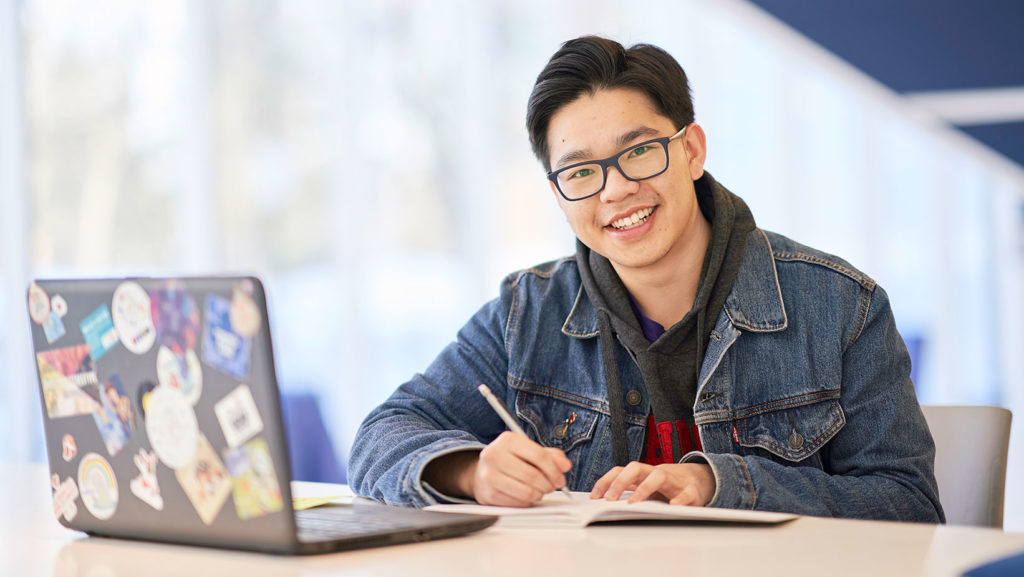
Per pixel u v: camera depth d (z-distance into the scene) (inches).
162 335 32.7
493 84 183.5
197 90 157.9
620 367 58.1
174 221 156.9
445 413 59.0
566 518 39.1
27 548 36.4
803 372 54.5
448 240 181.2
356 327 172.7
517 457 42.9
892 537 35.0
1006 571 35.4
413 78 179.6
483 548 34.0
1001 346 192.2
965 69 116.4
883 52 117.6
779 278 56.9
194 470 33.1
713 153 181.8
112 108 150.9
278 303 167.8
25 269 137.7
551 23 184.7
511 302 61.2
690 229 56.9
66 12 146.5
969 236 190.9
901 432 52.3
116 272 150.5
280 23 169.2
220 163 162.1
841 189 183.8
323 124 172.6
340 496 46.8
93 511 36.9
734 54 181.3
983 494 54.6
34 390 136.9
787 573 29.5
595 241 56.2
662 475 42.7
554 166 56.0
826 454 54.7
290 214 169.3
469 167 182.4
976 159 128.7
